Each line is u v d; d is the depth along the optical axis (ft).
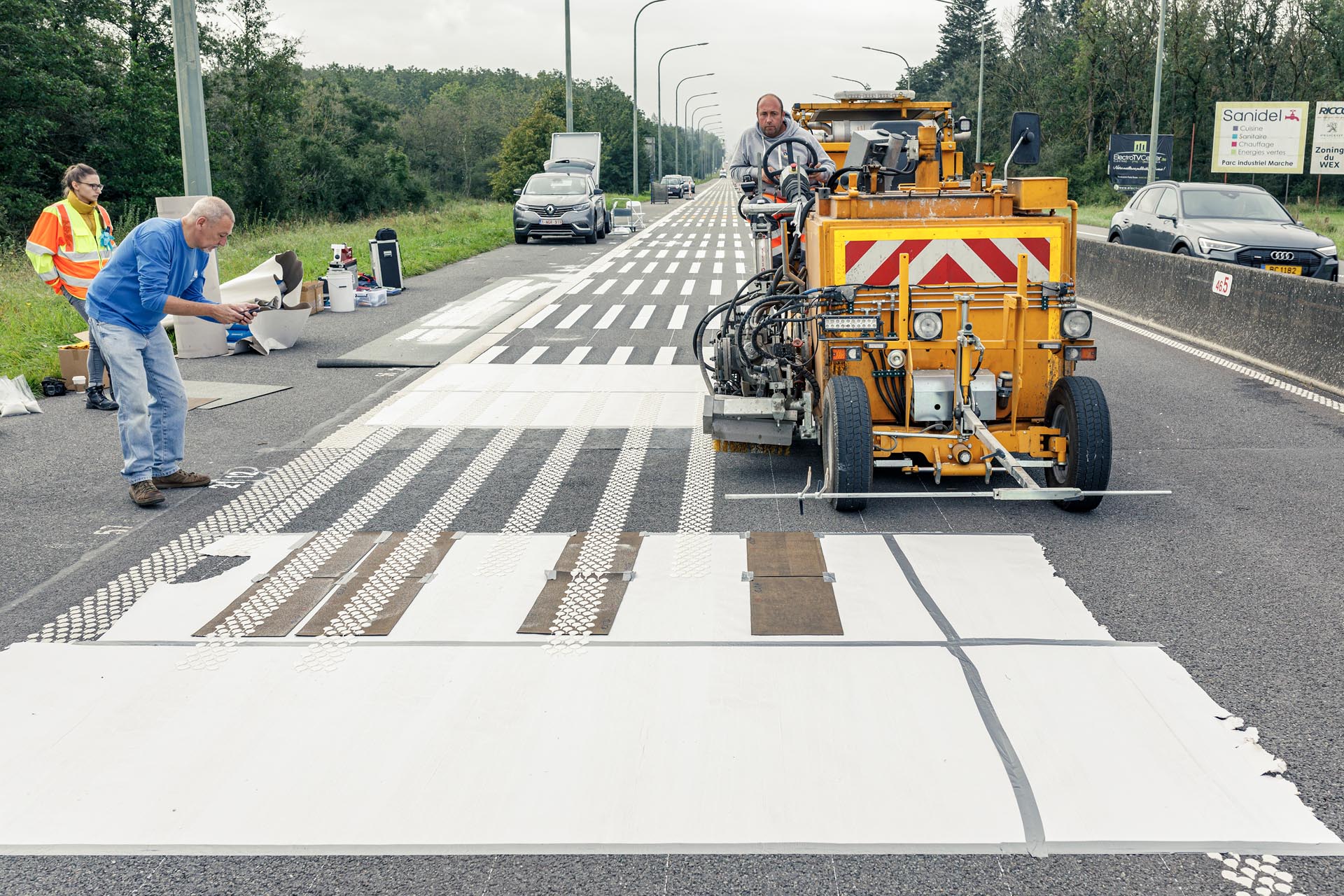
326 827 10.67
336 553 18.62
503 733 12.34
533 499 21.81
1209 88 205.67
